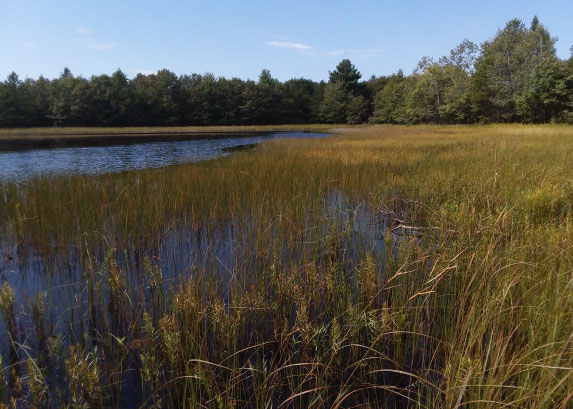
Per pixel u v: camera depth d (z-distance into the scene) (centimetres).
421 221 617
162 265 479
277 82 8344
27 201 682
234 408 233
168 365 283
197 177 894
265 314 325
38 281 437
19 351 301
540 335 243
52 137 3794
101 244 530
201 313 303
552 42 4119
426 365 281
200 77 8700
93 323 344
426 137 2397
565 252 327
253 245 497
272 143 2322
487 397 201
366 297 339
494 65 4375
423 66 5466
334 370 276
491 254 336
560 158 986
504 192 595
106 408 246
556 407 193
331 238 476
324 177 939
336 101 7544
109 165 1519
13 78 6581
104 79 6712
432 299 341
